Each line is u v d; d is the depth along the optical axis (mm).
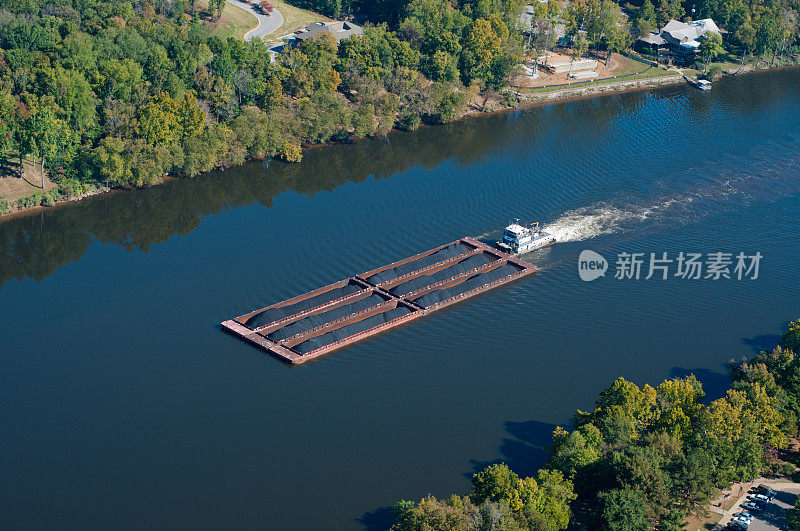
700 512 175750
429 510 158000
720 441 182750
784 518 174500
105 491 187500
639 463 172250
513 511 164875
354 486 188875
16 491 187250
